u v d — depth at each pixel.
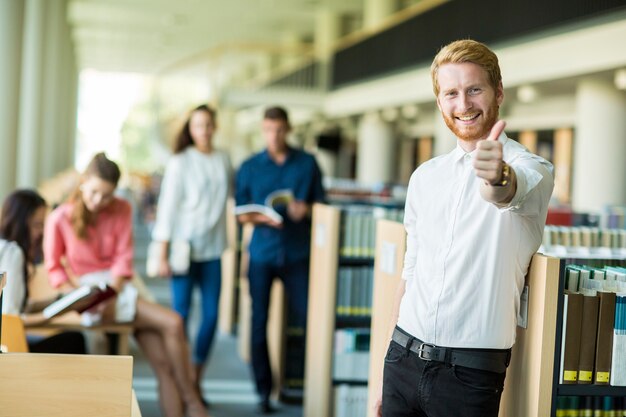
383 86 19.03
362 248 5.29
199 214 6.00
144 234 19.53
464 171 2.62
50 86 21.14
